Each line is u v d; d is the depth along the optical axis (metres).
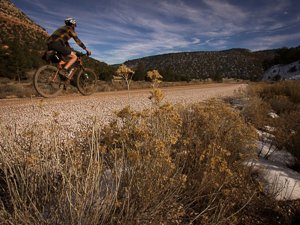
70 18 6.26
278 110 8.38
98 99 8.07
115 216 1.73
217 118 3.13
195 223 2.03
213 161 2.05
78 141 2.51
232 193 2.25
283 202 2.47
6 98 9.69
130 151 1.78
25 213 1.47
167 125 2.21
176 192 2.00
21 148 2.09
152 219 1.76
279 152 3.94
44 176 1.98
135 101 7.86
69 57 6.54
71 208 1.55
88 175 1.61
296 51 59.59
